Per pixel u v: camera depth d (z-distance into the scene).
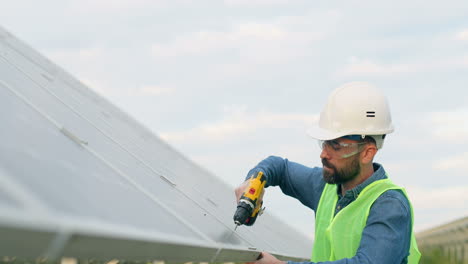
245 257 3.49
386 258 3.49
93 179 2.43
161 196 3.39
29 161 1.98
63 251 1.68
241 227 4.39
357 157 3.89
